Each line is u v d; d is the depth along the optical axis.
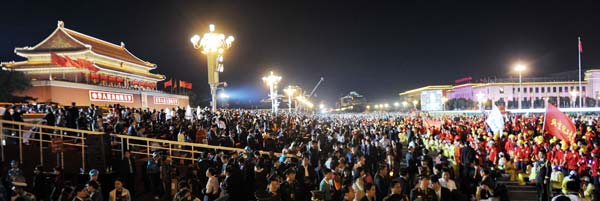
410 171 15.27
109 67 56.59
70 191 9.92
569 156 15.94
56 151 14.48
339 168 12.62
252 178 13.09
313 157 15.71
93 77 53.72
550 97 120.06
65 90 42.56
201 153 15.69
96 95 46.69
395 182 9.05
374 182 11.30
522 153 18.94
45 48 54.91
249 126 25.84
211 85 27.95
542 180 14.91
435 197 9.59
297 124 29.88
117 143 15.94
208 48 27.48
